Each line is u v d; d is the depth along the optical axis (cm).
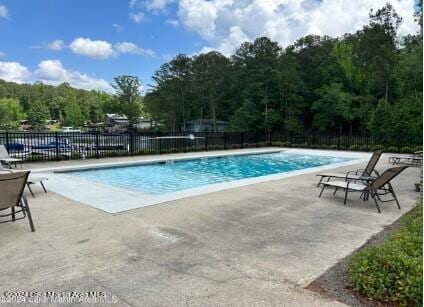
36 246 351
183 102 4803
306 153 1645
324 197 609
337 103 3375
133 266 304
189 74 4741
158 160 1211
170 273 290
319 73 3775
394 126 2003
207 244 362
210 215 477
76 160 1163
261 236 390
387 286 240
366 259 270
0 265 303
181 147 1562
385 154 1552
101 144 1278
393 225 442
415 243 290
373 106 3309
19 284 268
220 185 714
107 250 342
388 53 3325
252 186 708
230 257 327
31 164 1036
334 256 332
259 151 1650
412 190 687
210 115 4741
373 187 542
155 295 252
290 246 359
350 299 245
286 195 621
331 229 421
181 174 1071
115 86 6284
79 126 6969
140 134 1392
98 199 567
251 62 3841
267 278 282
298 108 3684
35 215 468
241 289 262
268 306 236
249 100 3803
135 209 505
